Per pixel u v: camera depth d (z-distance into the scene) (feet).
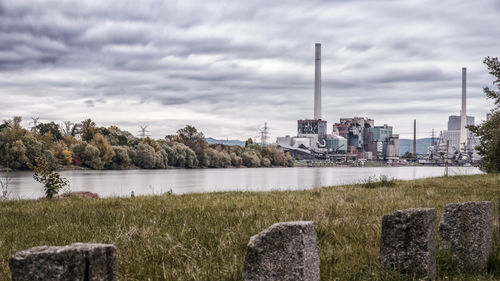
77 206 44.29
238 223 31.09
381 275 19.06
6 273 20.17
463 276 20.21
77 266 11.13
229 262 21.25
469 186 71.26
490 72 88.94
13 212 41.16
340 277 19.54
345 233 28.27
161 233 27.96
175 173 307.58
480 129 95.14
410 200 47.80
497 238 27.12
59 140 345.10
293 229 15.21
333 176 294.05
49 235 28.48
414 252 18.98
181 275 19.52
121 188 159.74
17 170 258.16
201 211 37.76
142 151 352.49
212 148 483.92
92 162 307.78
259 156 529.86
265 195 56.80
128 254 22.98
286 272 15.19
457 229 21.62
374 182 78.13
